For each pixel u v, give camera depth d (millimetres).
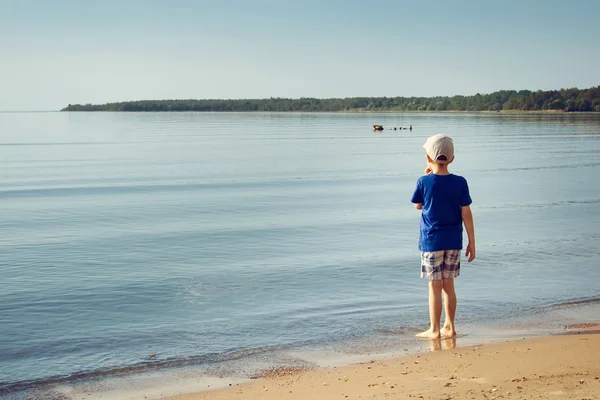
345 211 19328
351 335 7828
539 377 5719
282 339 7734
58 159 43188
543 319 8352
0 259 12734
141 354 7285
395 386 5723
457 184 7344
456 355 6746
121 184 27672
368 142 66938
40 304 9484
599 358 6371
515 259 12172
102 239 14891
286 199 22422
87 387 6301
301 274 11250
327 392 5711
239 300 9609
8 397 6090
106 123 162875
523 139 68562
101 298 9812
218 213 19094
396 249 13430
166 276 11219
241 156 45906
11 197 23406
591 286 10148
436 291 7539
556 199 21750
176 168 35938
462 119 178875
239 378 6391
